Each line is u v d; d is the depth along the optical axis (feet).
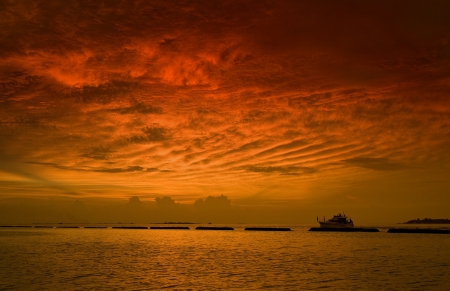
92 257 180.04
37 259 171.53
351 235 382.42
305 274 126.62
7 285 108.47
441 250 214.48
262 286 107.04
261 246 246.68
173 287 105.70
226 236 381.40
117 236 387.75
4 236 387.55
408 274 126.93
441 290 102.83
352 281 114.21
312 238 333.21
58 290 102.12
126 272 131.44
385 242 276.00
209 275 124.77
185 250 217.56
